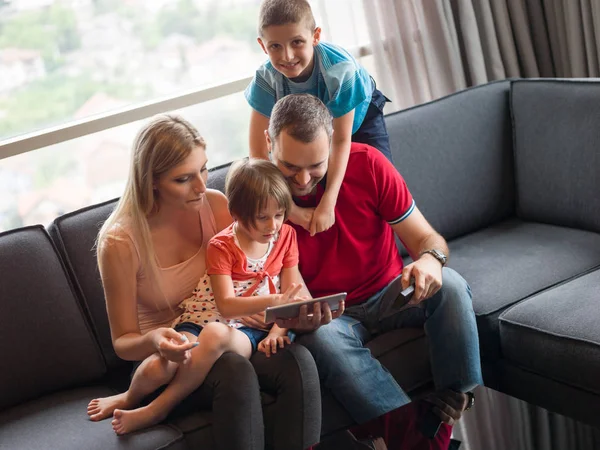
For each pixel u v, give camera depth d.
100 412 2.10
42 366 2.30
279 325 2.10
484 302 2.40
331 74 2.35
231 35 3.43
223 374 2.00
